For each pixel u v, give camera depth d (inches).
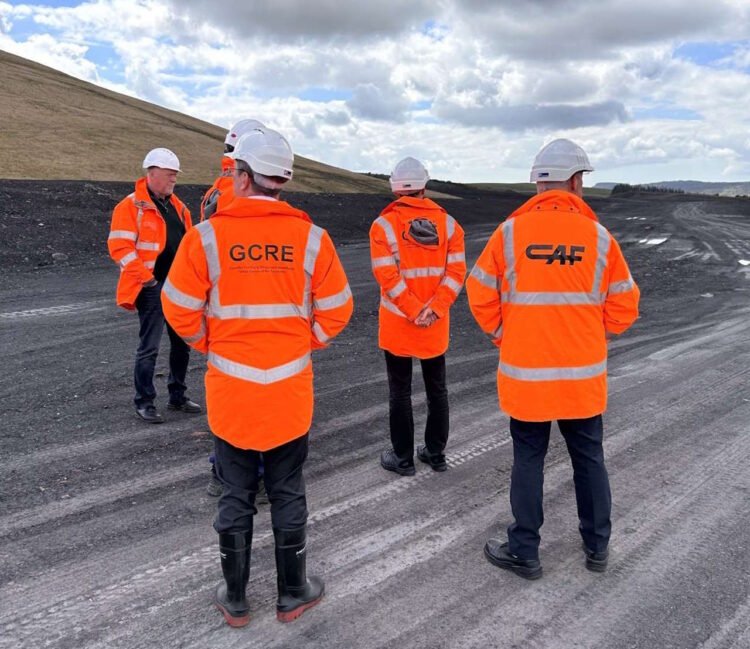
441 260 155.4
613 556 128.0
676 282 506.0
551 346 115.6
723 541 133.6
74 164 887.7
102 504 143.6
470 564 124.3
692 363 273.6
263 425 101.5
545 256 115.3
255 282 100.0
